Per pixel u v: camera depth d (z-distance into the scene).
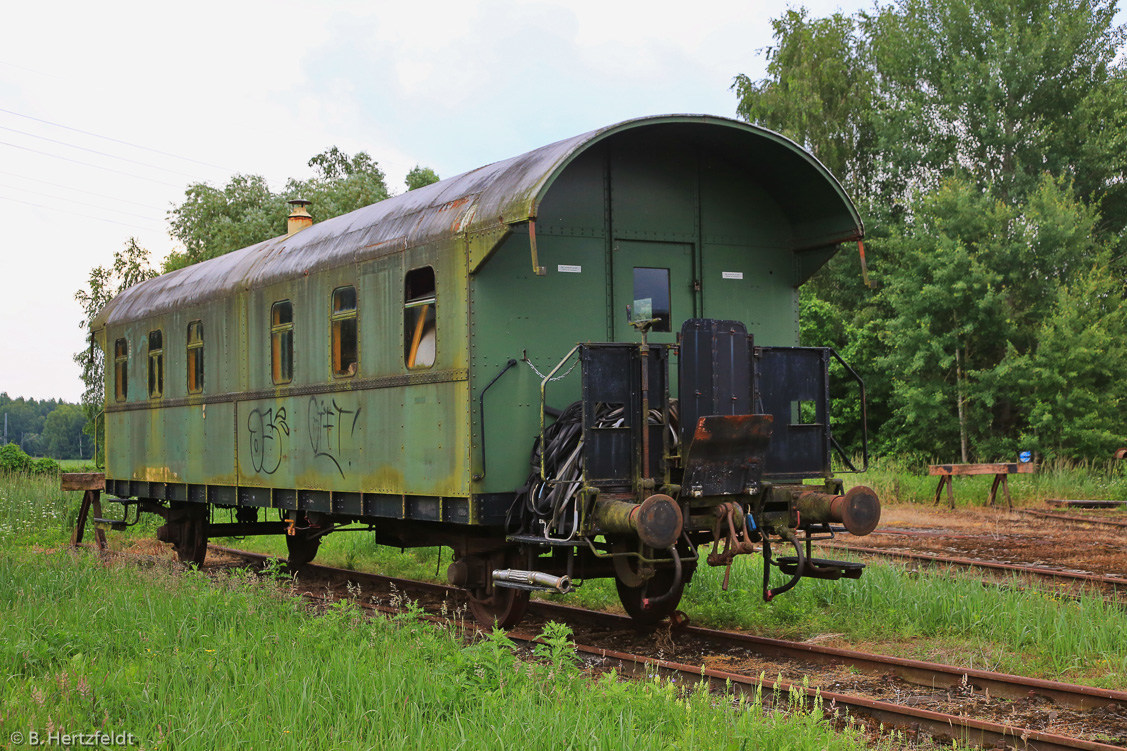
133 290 15.81
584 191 8.37
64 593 8.77
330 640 6.83
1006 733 5.23
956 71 29.86
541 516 7.48
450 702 5.38
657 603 8.27
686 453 7.21
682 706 5.36
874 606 8.66
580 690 5.59
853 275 32.28
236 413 11.79
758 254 9.14
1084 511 18.17
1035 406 24.28
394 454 8.80
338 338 9.79
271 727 5.02
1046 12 29.86
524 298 8.05
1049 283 26.19
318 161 52.56
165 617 7.51
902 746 5.27
